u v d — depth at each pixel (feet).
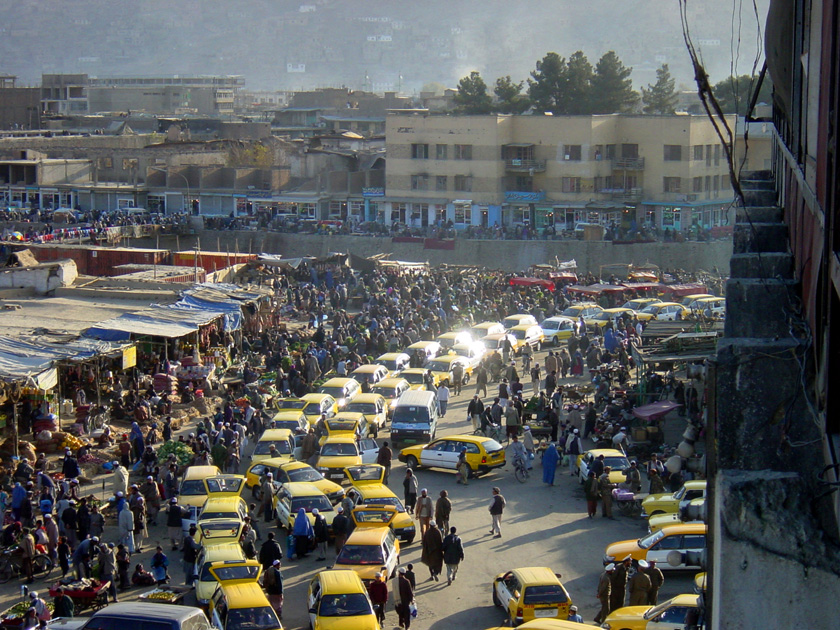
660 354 123.34
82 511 91.20
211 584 75.20
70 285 169.99
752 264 35.35
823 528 23.48
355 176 331.36
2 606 79.46
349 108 547.90
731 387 24.90
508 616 74.79
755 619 23.79
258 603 69.87
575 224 290.56
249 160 385.29
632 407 124.88
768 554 23.56
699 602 32.07
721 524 23.94
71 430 122.11
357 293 216.74
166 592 77.10
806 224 26.86
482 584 83.10
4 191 355.36
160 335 140.77
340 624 68.54
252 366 158.81
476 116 302.86
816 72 24.08
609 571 72.13
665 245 267.59
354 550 80.33
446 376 152.25
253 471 106.93
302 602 79.97
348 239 294.87
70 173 359.87
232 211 338.34
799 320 26.96
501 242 279.49
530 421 130.31
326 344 168.66
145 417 128.36
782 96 38.37
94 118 531.91
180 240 302.45
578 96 368.89
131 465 115.65
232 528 86.22
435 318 182.70
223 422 124.16
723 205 296.51
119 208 344.08
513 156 306.96
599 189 298.56
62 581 80.74
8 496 95.86
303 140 429.79
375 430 128.06
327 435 119.24
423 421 123.44
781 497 23.66
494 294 209.26
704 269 267.59
